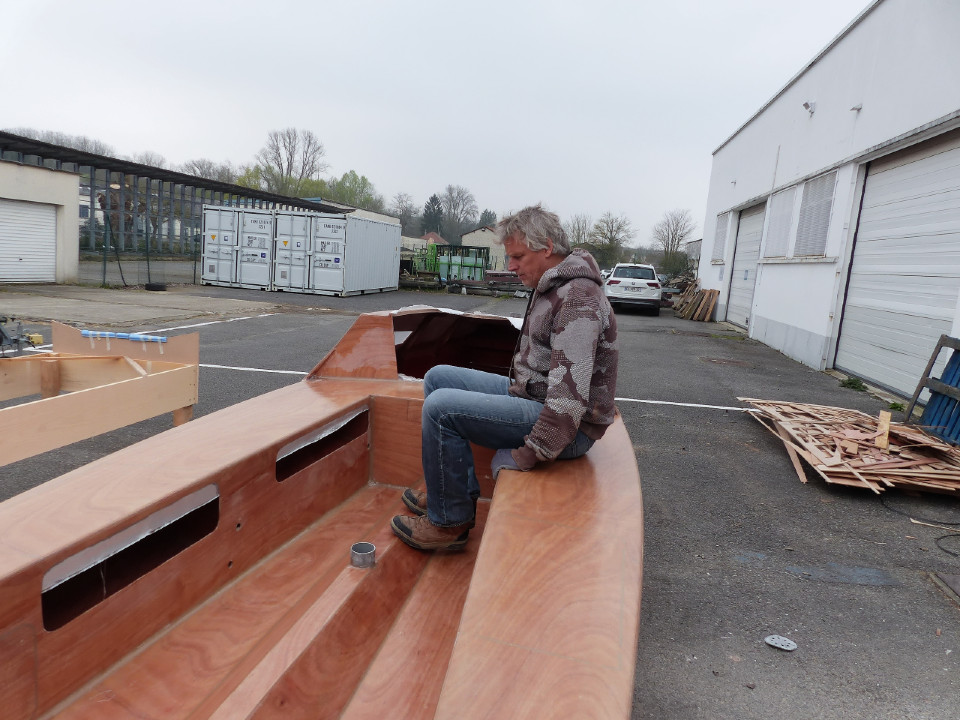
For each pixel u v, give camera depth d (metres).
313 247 19.42
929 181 7.27
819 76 10.51
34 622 1.33
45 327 10.18
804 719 2.21
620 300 19.69
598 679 1.12
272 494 2.16
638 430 5.81
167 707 1.48
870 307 8.50
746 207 15.42
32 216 17.72
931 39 7.16
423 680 1.73
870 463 4.46
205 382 6.72
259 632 1.78
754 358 10.62
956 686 2.41
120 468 1.81
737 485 4.50
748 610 2.91
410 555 2.31
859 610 2.94
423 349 3.73
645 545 3.53
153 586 1.68
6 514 1.48
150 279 20.42
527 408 2.02
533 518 1.64
